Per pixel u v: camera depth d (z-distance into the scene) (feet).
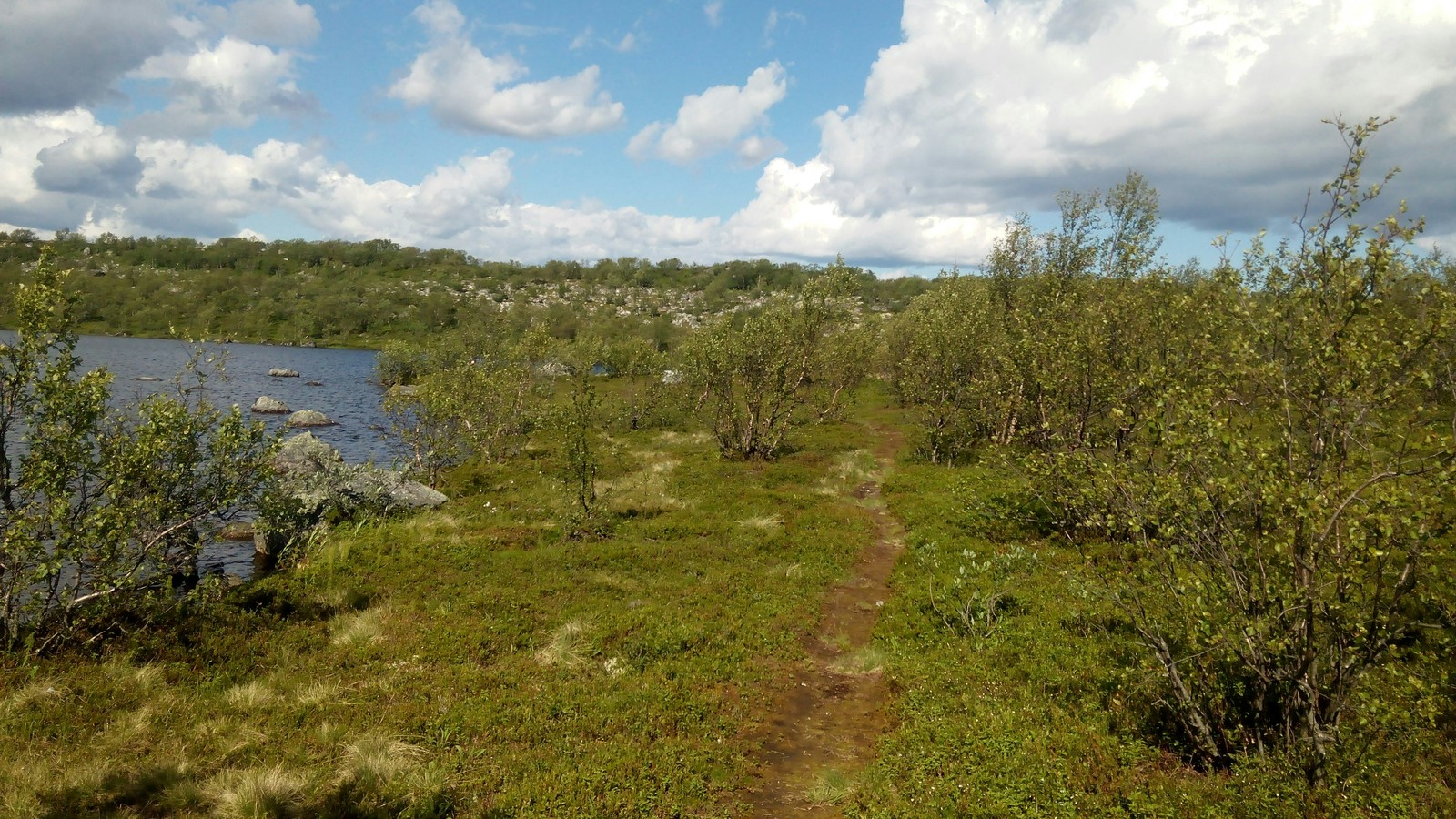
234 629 42.06
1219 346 31.91
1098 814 25.77
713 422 121.29
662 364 164.25
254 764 28.43
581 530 67.46
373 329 501.97
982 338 98.37
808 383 118.11
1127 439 47.62
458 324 468.75
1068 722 32.22
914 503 79.66
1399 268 25.13
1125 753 29.30
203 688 35.22
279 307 507.30
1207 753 28.78
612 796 27.94
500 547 63.31
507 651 42.09
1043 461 40.27
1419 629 33.58
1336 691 25.99
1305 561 24.75
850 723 36.68
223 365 50.65
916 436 119.85
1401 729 25.89
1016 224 110.83
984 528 66.03
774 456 109.60
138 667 36.06
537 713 34.45
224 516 44.42
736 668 41.37
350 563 56.03
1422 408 24.66
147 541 40.57
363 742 30.19
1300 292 26.91
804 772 31.94
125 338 403.75
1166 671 29.84
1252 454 26.09
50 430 37.58
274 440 45.14
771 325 105.91
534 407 122.93
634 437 133.80
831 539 67.62
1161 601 31.42
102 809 24.84
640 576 56.70
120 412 42.01
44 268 37.96
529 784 28.35
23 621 38.55
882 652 44.09
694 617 47.98
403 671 38.60
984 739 31.45
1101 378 53.57
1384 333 25.26
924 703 36.24
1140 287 61.11
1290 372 27.27
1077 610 44.86
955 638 44.34
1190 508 27.37
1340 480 24.90
